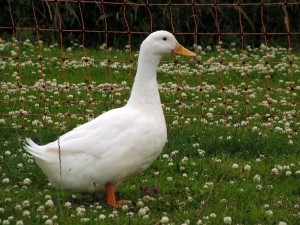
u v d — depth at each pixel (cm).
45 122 1040
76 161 680
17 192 744
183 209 721
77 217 677
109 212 699
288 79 1477
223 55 1658
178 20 1747
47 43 1714
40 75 1388
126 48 1706
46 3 1717
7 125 1028
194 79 1425
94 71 1438
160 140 712
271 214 717
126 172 698
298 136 1033
